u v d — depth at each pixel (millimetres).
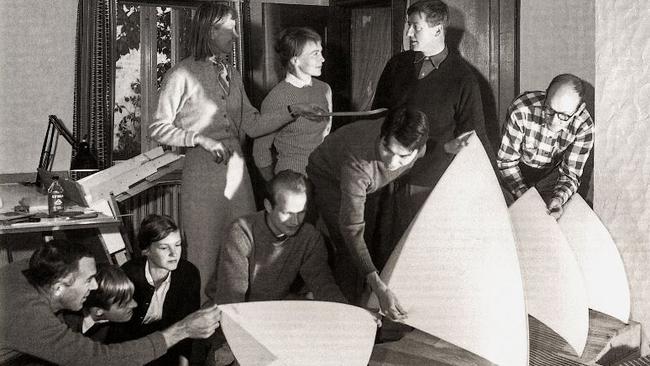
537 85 2750
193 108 2328
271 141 2432
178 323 2059
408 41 2545
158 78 2426
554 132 2705
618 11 2672
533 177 2762
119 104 2451
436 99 2547
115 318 2094
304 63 2439
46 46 2615
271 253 2285
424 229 2469
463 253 2457
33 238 2355
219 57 2365
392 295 2391
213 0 2404
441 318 2422
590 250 2764
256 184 2443
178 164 2379
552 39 2744
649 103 2648
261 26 2438
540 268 2705
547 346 2543
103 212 2283
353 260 2428
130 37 2414
